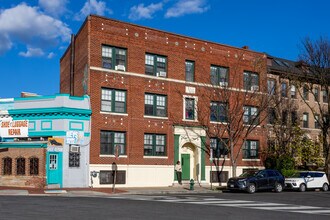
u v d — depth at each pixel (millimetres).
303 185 33219
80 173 29891
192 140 35375
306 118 44781
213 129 36688
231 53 38594
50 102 30109
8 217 13438
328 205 20641
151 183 32875
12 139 30750
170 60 35000
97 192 26344
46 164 28516
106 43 31828
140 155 32625
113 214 14930
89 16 31297
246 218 14719
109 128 31406
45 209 15938
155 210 16531
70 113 29891
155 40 34344
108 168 31062
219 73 37906
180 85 35281
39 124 30203
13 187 28219
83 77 32438
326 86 39969
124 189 29391
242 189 28750
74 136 29859
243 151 38656
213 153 36688
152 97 33969
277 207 19031
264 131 40062
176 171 34156
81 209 16250
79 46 34469
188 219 14094
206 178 35750
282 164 37719
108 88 31828
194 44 36500
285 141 39969
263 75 39844
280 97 39938
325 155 40375
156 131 33656
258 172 30125
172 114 34656
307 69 40438
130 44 32969
